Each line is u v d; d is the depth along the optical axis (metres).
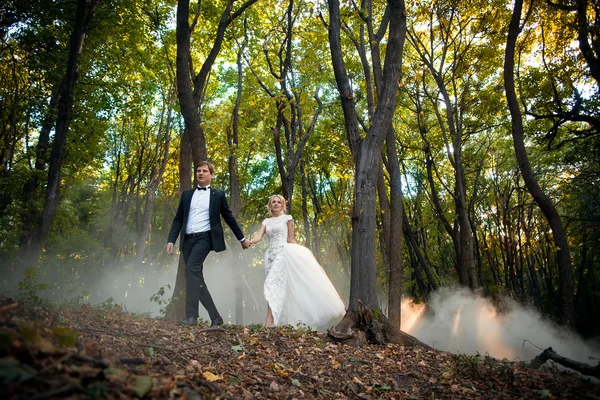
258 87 19.41
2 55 15.36
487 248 27.08
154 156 25.75
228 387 3.63
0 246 14.47
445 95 19.16
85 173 22.94
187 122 9.63
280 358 4.89
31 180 16.31
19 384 1.71
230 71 20.73
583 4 10.68
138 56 19.23
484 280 26.39
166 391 2.42
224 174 26.91
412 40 19.02
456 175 19.48
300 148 15.62
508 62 14.49
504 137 25.83
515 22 14.41
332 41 7.80
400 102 19.75
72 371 2.03
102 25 16.42
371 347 6.05
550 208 14.14
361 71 19.47
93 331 4.06
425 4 18.12
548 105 16.36
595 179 22.08
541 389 4.30
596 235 25.39
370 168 7.25
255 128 17.30
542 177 25.47
